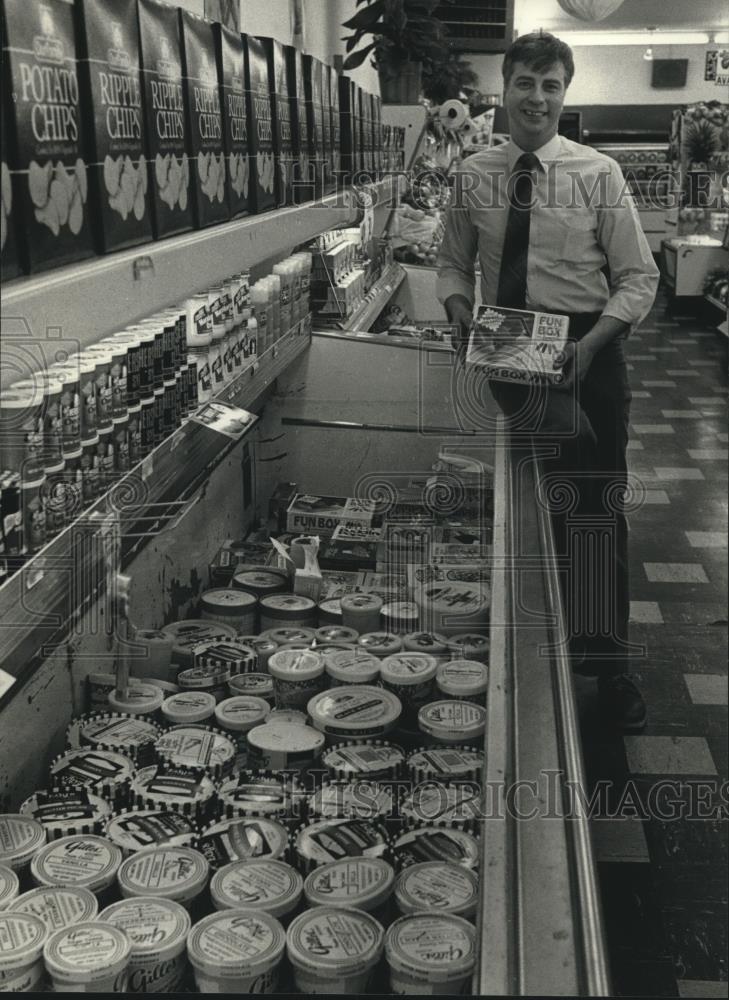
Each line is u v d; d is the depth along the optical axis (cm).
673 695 171
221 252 150
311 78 237
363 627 193
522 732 108
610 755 166
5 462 119
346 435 260
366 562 220
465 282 256
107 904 130
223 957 112
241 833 136
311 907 122
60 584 129
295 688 167
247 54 180
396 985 111
